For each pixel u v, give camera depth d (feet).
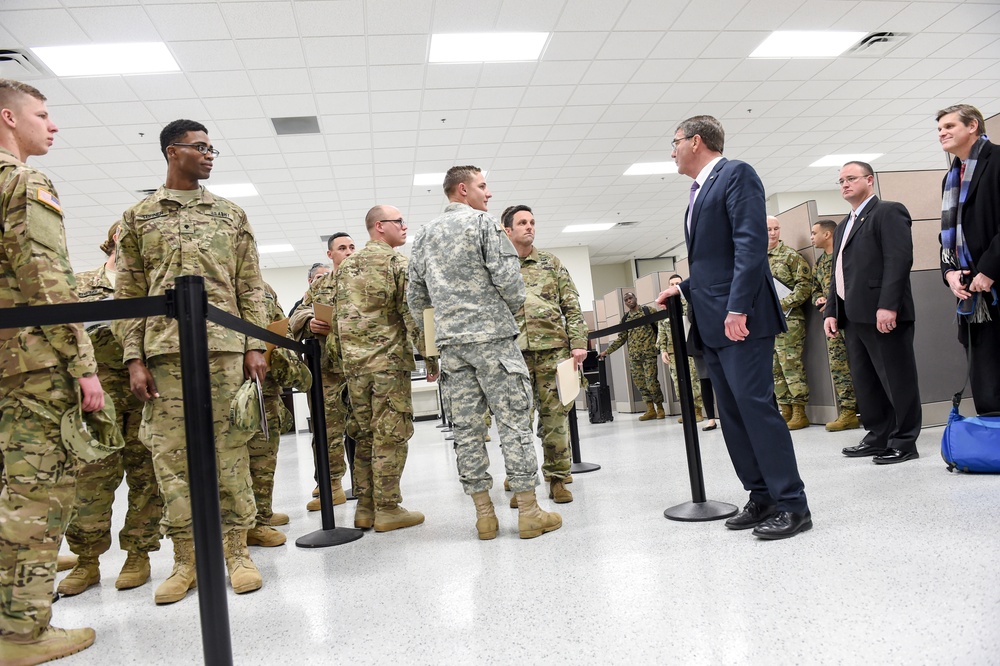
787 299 14.84
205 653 3.92
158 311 4.02
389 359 8.62
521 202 35.17
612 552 6.22
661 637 4.09
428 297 8.11
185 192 6.67
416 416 36.78
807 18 18.90
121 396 7.01
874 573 4.85
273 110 20.99
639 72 21.08
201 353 4.03
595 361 23.70
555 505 8.90
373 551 7.41
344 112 21.71
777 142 29.91
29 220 4.76
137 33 16.08
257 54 17.61
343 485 13.75
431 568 6.37
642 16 17.74
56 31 15.65
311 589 6.08
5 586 4.70
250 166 25.62
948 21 19.84
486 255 7.33
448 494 11.09
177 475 6.26
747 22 18.70
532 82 20.98
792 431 14.58
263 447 8.67
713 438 14.57
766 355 6.41
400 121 22.89
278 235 36.14
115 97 19.07
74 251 35.70
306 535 8.50
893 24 19.76
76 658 4.86
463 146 25.98
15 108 5.24
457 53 18.70
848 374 13.69
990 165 8.23
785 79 22.94
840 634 3.86
